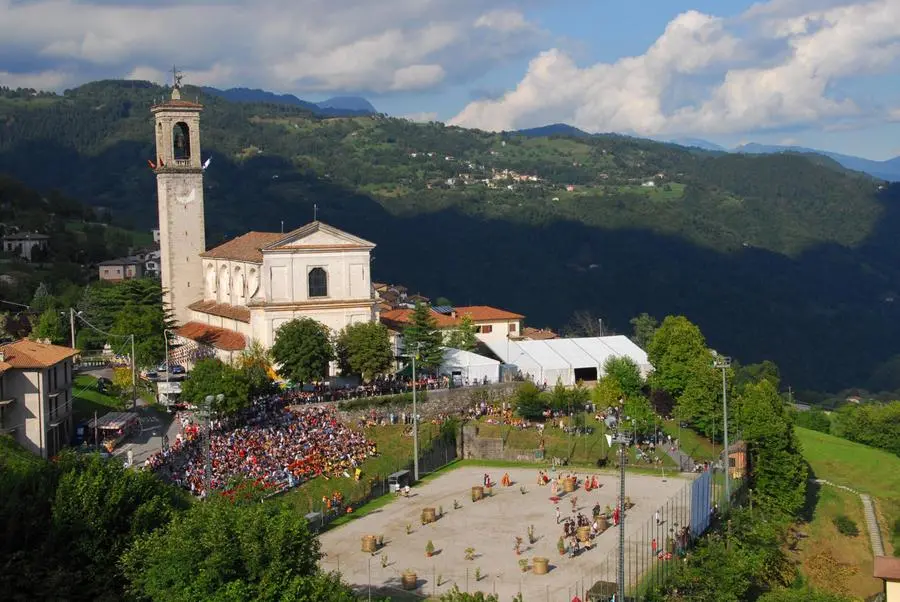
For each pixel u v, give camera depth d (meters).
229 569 55.22
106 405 115.50
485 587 74.75
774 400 121.56
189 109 154.00
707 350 144.38
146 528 62.56
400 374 133.12
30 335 145.75
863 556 115.94
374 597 71.81
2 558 57.72
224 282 147.88
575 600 69.38
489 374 137.75
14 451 86.12
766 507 108.69
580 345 153.00
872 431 168.50
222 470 90.50
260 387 114.06
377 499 100.62
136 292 139.62
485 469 114.81
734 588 76.00
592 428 126.00
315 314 133.25
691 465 114.88
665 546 83.00
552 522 92.44
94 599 57.53
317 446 104.62
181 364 135.50
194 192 155.38
